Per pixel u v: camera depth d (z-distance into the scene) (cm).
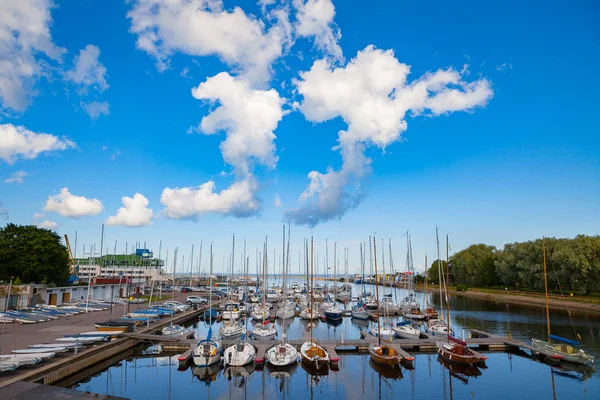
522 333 5809
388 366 3862
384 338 4912
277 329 6262
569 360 3938
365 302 8769
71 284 9531
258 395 3128
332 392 3191
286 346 4059
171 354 4534
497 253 13575
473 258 14388
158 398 3067
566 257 9119
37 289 7369
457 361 3969
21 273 8069
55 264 8700
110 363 4072
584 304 8588
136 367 4000
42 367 3162
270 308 8169
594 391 3186
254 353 4044
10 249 8050
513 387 3294
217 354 3972
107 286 9975
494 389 3244
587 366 3862
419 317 7312
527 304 10031
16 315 5784
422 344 4616
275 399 3036
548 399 3011
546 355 4094
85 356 3662
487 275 13462
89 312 7044
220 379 3553
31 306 7000
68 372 3366
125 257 18175
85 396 2458
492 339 4722
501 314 8075
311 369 3812
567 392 3166
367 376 3625
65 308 6850
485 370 3812
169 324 5991
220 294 11469
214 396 3109
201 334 5872
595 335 5638
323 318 7194
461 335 5447
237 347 3944
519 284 12056
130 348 4594
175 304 8000
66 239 12594
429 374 3681
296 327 6538
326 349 4250
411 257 9288
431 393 3156
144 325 5716
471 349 4438
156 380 3534
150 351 4659
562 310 8644
